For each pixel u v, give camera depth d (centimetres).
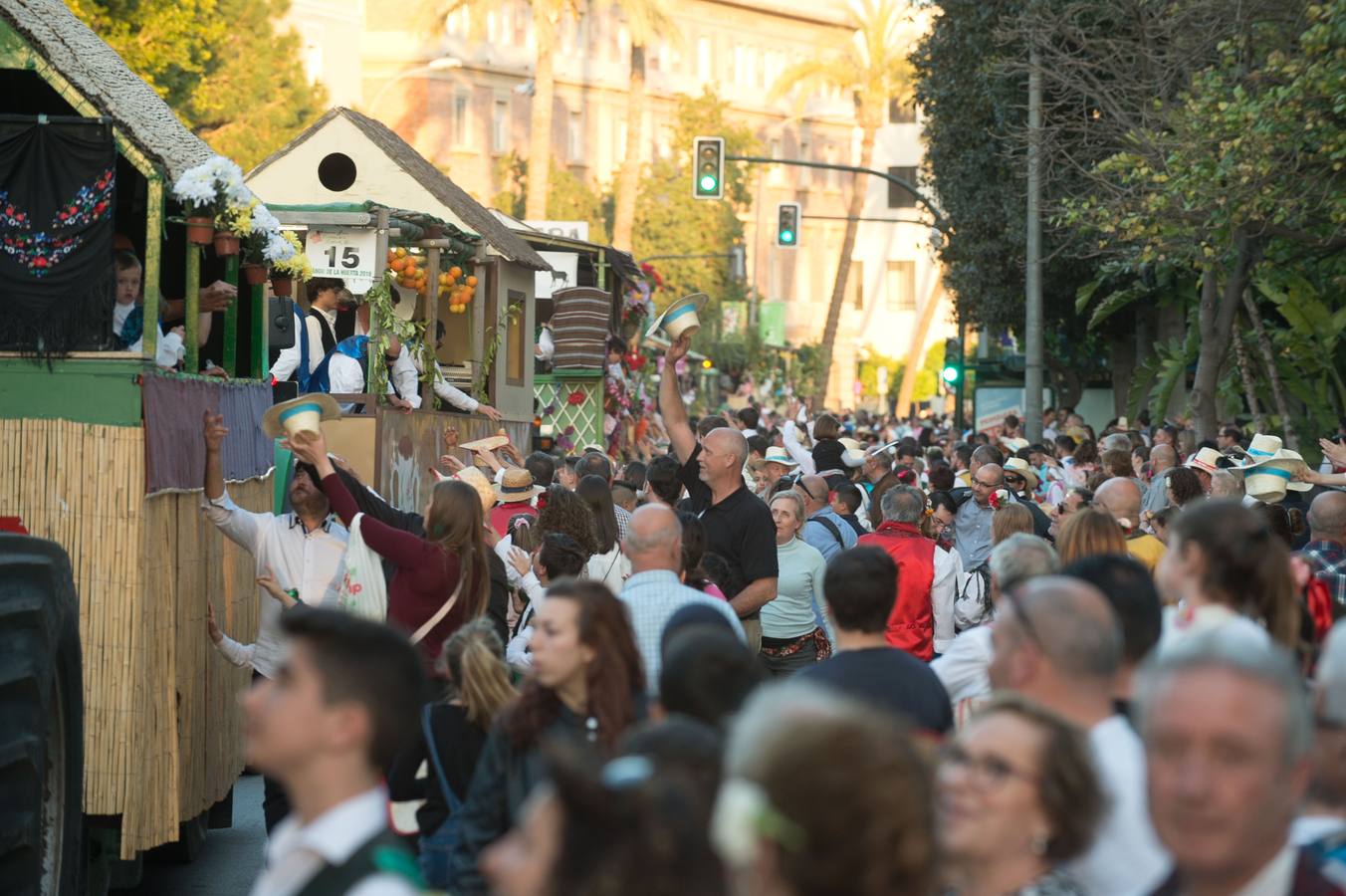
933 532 1588
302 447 1016
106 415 941
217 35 4312
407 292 2069
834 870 305
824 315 11250
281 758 436
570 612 634
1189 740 396
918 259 11300
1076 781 447
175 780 989
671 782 329
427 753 752
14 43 977
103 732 931
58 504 940
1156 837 433
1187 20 2783
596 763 330
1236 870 407
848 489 1684
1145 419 4228
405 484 1720
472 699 736
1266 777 393
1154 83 2938
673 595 813
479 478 1206
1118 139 2992
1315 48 2312
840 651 740
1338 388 3291
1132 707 629
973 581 1357
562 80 9388
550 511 1127
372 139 2367
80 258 955
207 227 1082
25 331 947
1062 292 4366
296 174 2395
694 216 8038
